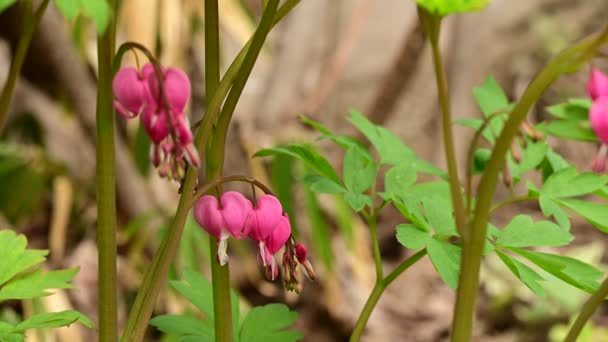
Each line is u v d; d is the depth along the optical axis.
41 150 4.46
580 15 6.34
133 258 4.20
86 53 3.94
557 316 5.40
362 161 1.79
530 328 5.39
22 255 1.65
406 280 5.60
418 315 5.44
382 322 5.31
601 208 1.65
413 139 6.11
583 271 1.56
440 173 1.85
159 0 3.89
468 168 1.25
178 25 3.94
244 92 5.97
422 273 5.63
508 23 6.26
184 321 1.71
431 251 1.51
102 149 1.32
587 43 1.12
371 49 6.08
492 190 1.20
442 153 6.04
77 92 3.79
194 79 4.78
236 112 5.77
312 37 6.13
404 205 1.66
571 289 5.24
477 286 1.24
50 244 4.73
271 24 1.31
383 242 5.80
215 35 1.42
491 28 6.25
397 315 5.42
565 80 6.27
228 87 1.33
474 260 1.23
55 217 4.57
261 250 1.35
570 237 1.58
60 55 3.61
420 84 6.14
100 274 1.35
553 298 5.45
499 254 1.55
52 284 1.63
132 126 4.20
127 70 1.21
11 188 4.42
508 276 5.61
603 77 1.26
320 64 6.05
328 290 5.09
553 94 6.22
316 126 1.89
